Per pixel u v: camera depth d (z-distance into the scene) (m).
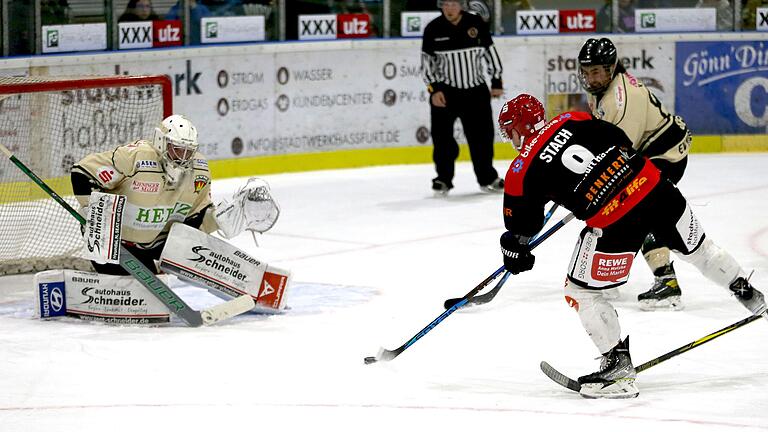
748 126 33.59
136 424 11.04
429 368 13.03
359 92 31.53
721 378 12.46
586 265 11.83
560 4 33.84
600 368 11.91
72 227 20.89
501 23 32.75
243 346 14.04
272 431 10.79
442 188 26.78
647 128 15.79
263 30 30.45
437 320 12.95
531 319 15.32
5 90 17.67
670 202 11.96
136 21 28.27
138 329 14.95
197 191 15.61
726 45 33.22
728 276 12.34
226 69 29.28
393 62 31.86
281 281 15.64
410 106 32.22
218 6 29.61
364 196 26.97
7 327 15.08
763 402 11.54
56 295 15.50
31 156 23.20
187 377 12.70
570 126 11.78
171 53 28.22
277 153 30.48
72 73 26.75
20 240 19.83
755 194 26.14
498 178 27.45
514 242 11.82
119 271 15.67
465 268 18.89
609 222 11.67
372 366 13.12
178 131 14.79
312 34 31.22
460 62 26.78
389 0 31.91
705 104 33.41
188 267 15.40
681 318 15.29
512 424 10.91
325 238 21.83
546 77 32.78
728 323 14.95
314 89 30.83
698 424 10.83
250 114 29.83
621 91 15.20
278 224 23.44
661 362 12.31
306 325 15.10
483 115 27.16
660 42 33.03
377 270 18.80
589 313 11.85
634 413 11.23
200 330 14.85
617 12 33.12
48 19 26.81
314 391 12.12
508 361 13.33
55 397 11.98
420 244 21.08
